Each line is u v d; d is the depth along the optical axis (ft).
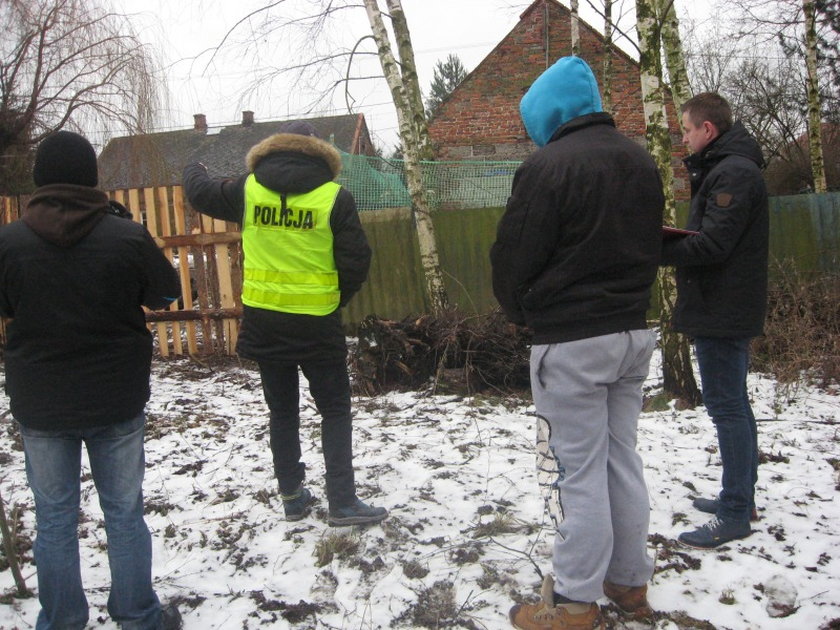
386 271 28.19
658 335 24.27
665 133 15.51
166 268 7.56
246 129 101.40
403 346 18.40
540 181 6.95
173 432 15.40
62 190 6.87
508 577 8.95
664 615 8.07
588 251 6.97
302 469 10.75
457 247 28.09
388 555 9.65
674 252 9.39
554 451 7.41
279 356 9.84
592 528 7.22
